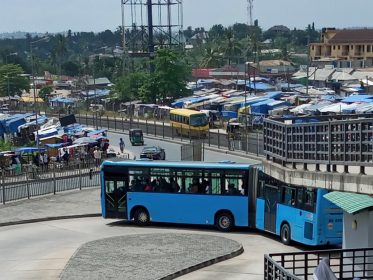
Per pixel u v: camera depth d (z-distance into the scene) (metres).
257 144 68.44
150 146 75.50
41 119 97.50
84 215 42.28
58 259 31.53
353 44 184.88
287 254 22.69
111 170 39.56
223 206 37.25
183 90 126.56
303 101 97.12
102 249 32.72
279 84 141.00
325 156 23.75
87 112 128.50
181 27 142.62
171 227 39.00
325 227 31.20
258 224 36.16
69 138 76.44
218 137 76.75
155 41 163.12
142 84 131.50
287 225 33.53
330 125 23.09
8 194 47.16
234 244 33.34
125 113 120.75
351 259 24.61
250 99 100.62
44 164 60.00
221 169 37.25
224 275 28.52
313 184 24.39
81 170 59.31
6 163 60.06
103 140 73.25
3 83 164.00
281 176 27.20
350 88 119.06
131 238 35.31
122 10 139.50
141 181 39.19
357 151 21.88
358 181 21.78
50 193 49.91
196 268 29.41
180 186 38.34
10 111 134.62
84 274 28.05
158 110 110.38
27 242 35.62
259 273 28.70
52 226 39.69
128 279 27.16
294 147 26.11
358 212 24.48
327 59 179.62
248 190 36.75
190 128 85.56
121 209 39.59
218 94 121.44
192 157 60.50
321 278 18.25
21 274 29.09
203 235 35.88
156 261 30.09
